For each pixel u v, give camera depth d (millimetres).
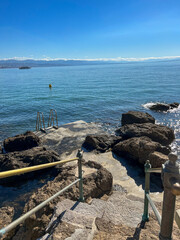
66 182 5090
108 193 5324
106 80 63344
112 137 11047
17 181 7652
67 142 11281
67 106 25766
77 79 73000
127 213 3572
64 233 2721
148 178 2891
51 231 2893
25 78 87875
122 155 8883
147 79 60750
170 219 1903
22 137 10844
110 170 7523
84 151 10023
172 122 17656
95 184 5156
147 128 11516
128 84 48812
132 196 5191
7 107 25906
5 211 5469
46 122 19141
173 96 31016
